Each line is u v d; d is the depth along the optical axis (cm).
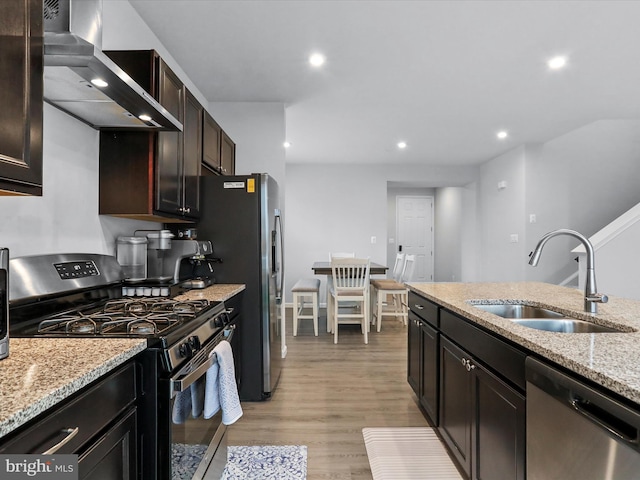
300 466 190
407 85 341
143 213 191
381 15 235
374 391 285
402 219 862
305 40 265
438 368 206
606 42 267
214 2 222
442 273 827
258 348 269
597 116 425
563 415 93
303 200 668
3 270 92
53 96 145
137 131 190
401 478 181
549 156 537
